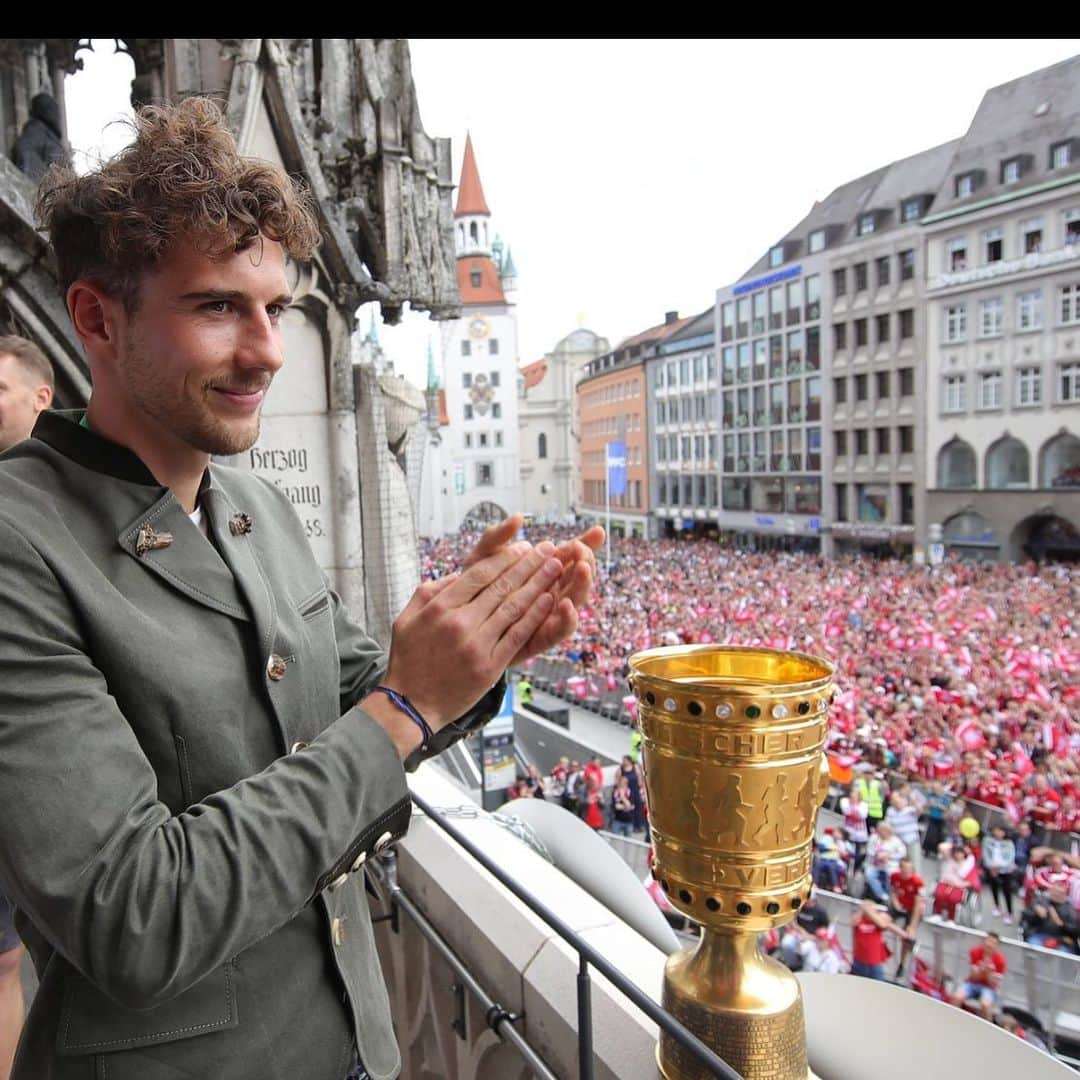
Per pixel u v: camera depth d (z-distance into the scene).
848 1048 1.61
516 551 1.17
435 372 100.38
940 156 53.41
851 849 12.43
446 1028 2.54
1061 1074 1.39
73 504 1.19
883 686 22.27
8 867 0.94
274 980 1.30
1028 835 12.06
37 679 1.00
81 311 1.18
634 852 12.09
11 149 6.23
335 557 6.36
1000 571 44.22
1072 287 46.06
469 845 2.06
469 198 103.88
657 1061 1.61
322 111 6.61
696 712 1.32
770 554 58.78
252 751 1.24
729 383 68.75
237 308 1.15
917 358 53.22
